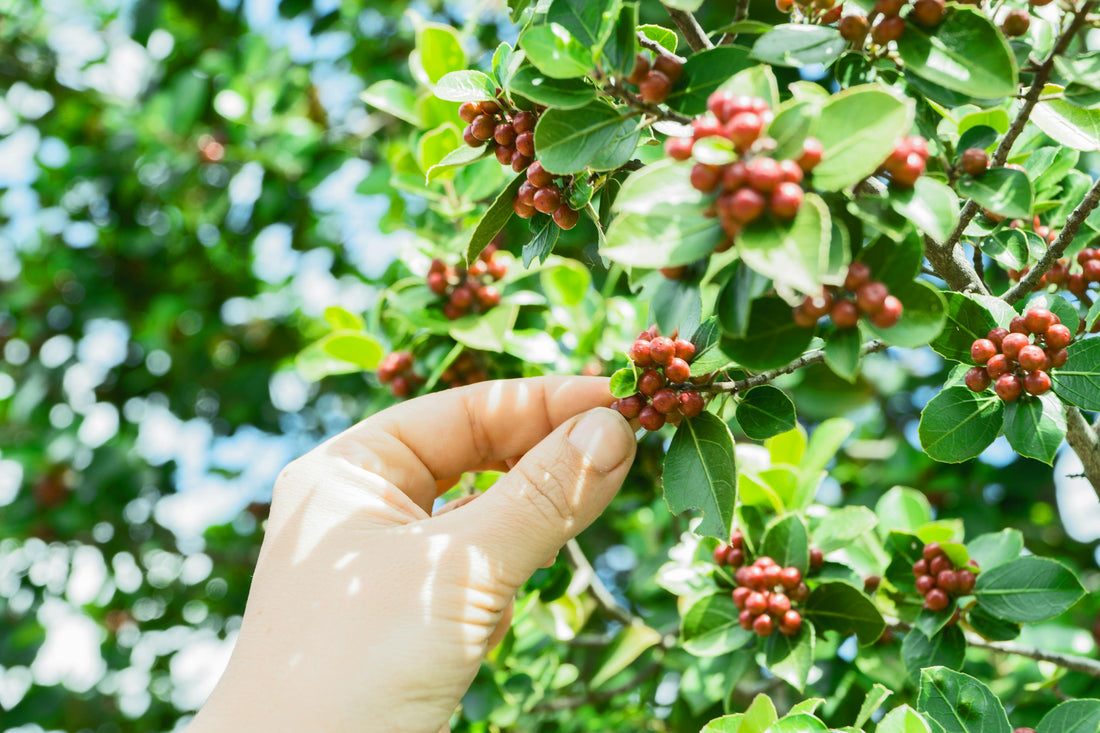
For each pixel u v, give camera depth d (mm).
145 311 903
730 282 287
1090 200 318
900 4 294
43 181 856
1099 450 349
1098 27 301
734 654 431
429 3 724
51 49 829
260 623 349
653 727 539
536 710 529
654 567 598
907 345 283
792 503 433
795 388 681
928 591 384
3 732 841
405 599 346
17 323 905
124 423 879
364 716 335
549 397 409
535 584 480
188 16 827
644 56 304
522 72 306
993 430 333
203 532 851
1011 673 507
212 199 773
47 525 783
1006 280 466
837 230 278
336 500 370
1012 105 376
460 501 413
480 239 334
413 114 476
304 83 741
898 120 273
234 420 875
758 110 273
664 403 328
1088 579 623
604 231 336
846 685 460
